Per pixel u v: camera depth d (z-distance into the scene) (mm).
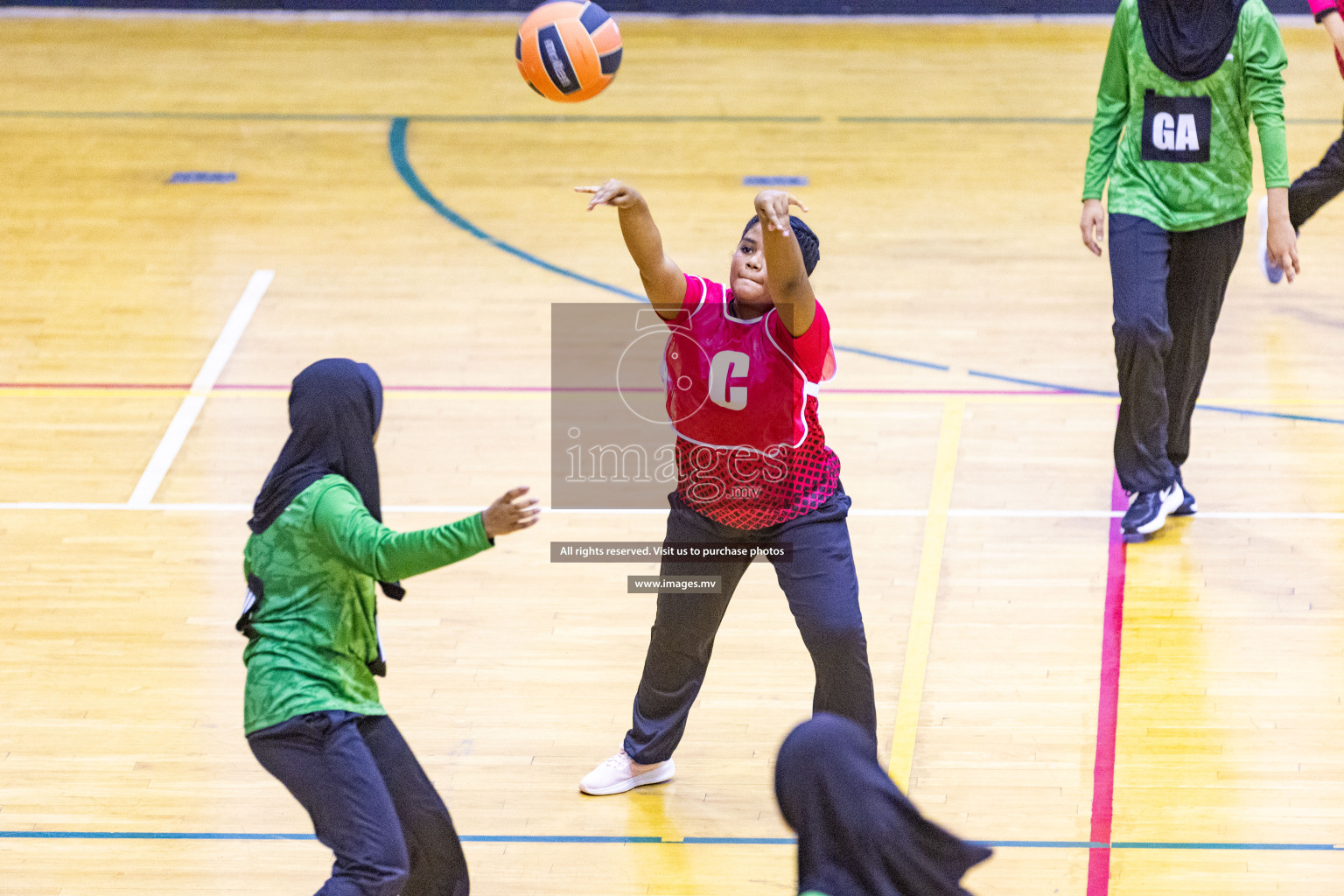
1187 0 19609
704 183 36344
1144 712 17672
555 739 17500
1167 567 20719
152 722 17641
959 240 32969
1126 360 20250
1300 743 17078
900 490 22859
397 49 47688
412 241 33000
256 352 27688
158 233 33250
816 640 14750
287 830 15875
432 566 11734
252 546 12609
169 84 43812
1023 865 15203
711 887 15141
